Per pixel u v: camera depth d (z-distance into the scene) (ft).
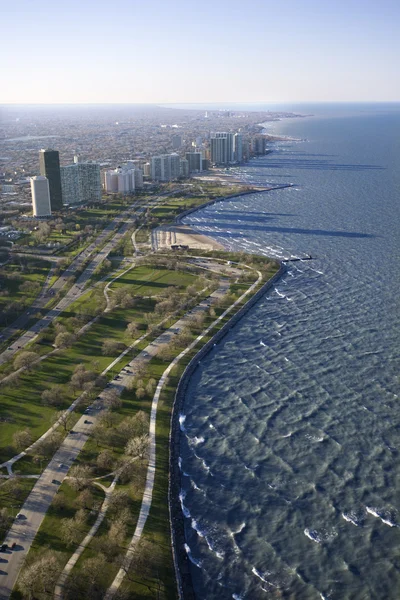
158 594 593.42
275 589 621.72
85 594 584.81
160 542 655.35
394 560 652.48
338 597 611.88
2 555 624.59
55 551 629.10
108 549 632.38
